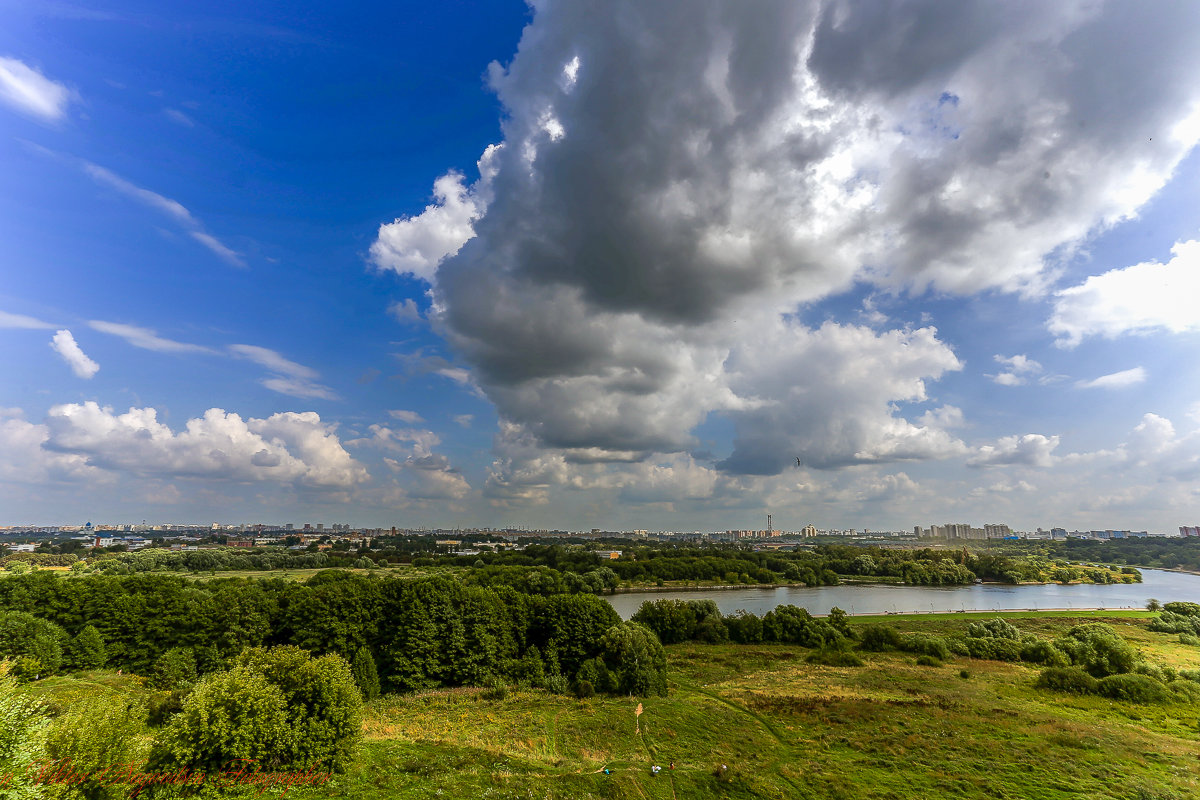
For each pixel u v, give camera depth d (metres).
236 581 116.88
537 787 35.09
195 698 31.42
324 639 72.94
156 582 83.38
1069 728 51.25
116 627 73.81
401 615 74.50
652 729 51.50
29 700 23.11
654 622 114.00
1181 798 35.31
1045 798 36.06
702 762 42.62
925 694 66.56
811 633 109.75
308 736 33.53
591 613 83.12
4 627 66.12
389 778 34.25
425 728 50.00
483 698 64.62
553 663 77.38
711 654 99.69
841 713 57.16
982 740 48.03
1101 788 37.50
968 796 36.44
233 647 71.12
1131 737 48.84
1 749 21.30
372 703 62.03
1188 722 54.69
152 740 31.44
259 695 32.78
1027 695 66.12
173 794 27.88
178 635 73.94
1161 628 116.19
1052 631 118.38
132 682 66.12
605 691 68.81
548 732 50.31
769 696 65.19
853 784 38.22
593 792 35.28
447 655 73.69
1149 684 64.56
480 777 36.06
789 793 37.06
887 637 102.31
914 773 40.38
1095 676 75.69
